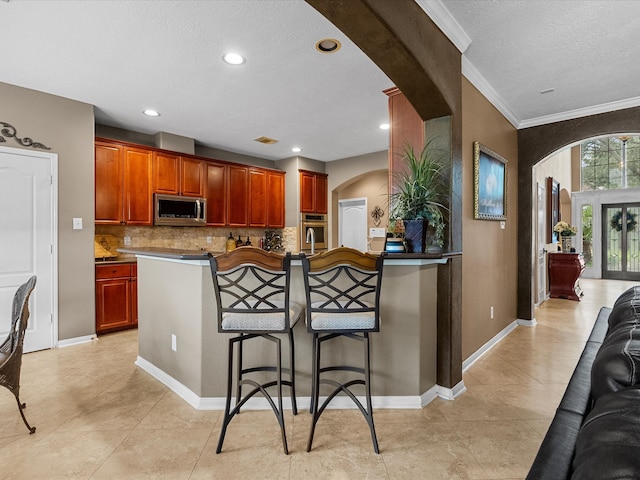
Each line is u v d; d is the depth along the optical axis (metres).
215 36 2.50
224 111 3.99
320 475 1.67
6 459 1.79
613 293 6.96
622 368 0.88
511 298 4.23
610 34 2.45
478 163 3.10
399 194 2.67
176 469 1.72
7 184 3.29
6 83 3.26
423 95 2.38
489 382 2.75
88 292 3.80
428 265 2.44
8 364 1.95
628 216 8.96
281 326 1.89
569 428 0.88
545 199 6.30
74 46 2.62
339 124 4.46
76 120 3.69
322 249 6.54
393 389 2.34
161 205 4.57
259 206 5.93
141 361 3.03
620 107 3.70
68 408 2.32
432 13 2.18
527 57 2.78
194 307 2.38
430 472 1.69
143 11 2.22
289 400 2.33
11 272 3.32
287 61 2.85
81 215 3.75
